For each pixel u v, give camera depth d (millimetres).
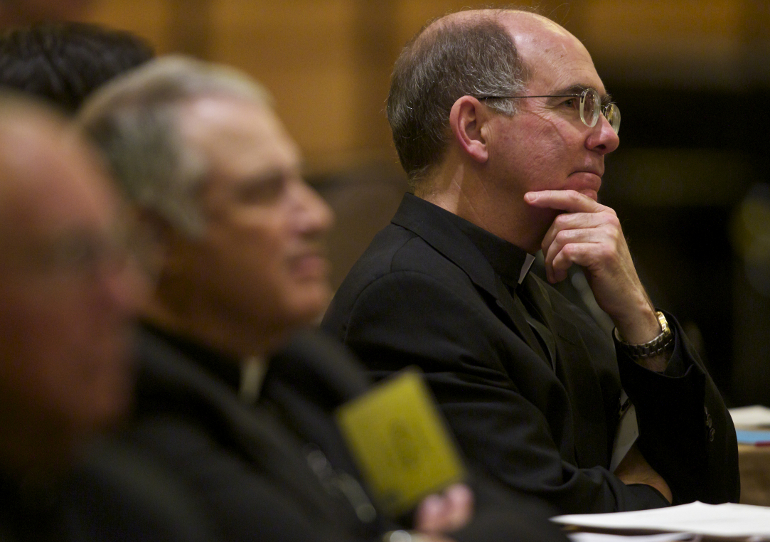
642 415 7301
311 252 3750
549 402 6812
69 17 5398
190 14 19234
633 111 24031
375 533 4129
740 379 25547
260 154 3646
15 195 2432
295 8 19891
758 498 8086
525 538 4141
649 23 22516
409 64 7629
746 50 22781
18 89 4871
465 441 6301
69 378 2520
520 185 7227
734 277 25750
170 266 3602
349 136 20094
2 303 2420
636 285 7305
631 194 25531
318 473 4164
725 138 24672
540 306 7750
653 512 5590
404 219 7383
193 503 3252
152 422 3410
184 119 3570
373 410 4496
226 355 3822
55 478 2889
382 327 6688
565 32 7488
